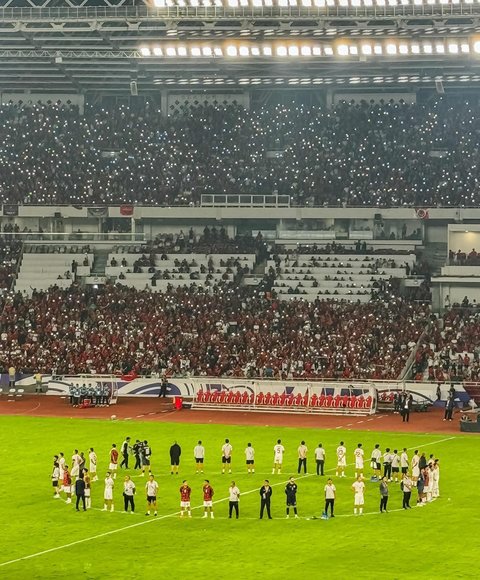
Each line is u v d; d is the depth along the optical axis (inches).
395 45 4281.5
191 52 4384.8
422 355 3988.7
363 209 4968.0
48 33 4416.8
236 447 2972.4
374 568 1817.2
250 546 1975.9
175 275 4749.0
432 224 5078.7
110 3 4360.2
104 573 1818.4
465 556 1892.2
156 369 4082.2
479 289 4562.0
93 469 2568.9
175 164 5187.0
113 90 5457.7
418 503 2300.7
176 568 1838.1
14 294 4638.3
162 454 2878.9
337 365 3986.2
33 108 5383.9
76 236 5142.7
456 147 5152.6
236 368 4037.9
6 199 5088.6
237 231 5167.3
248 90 5428.2
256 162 5177.2
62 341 4296.3
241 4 3853.3
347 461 2785.4
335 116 5310.0
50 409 3732.8
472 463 2723.9
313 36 4320.9
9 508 2306.8
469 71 4980.3
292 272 4753.9
